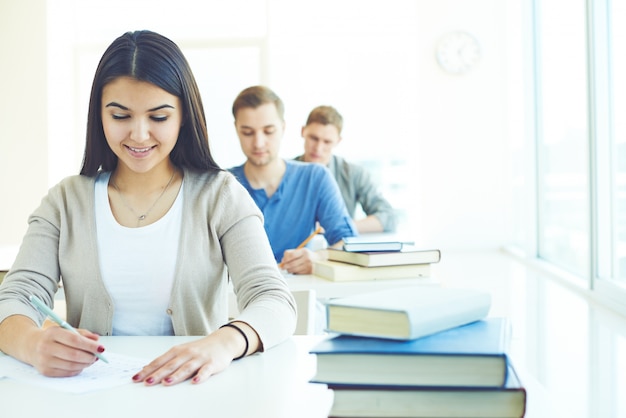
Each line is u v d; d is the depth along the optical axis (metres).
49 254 1.37
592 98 3.17
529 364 2.13
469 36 5.52
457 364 0.72
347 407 0.74
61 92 5.70
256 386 0.98
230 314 1.94
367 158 5.72
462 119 5.57
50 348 1.03
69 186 1.41
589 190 3.23
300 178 2.99
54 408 0.90
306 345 1.22
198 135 1.38
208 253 1.39
